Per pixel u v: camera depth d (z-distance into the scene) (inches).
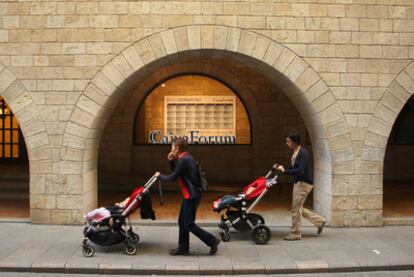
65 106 293.1
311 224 307.3
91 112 293.9
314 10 298.7
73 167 293.3
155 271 220.7
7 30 293.6
